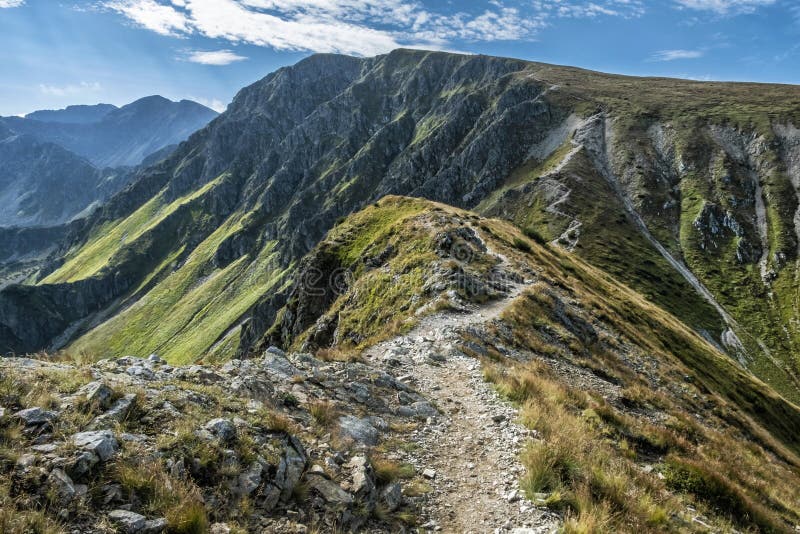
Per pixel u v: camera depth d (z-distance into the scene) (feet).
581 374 80.43
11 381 25.00
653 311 229.66
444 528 26.84
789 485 63.36
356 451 32.09
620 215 617.62
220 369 39.73
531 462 32.45
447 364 62.39
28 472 18.92
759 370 410.52
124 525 18.45
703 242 579.07
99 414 24.14
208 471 23.24
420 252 147.23
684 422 72.74
